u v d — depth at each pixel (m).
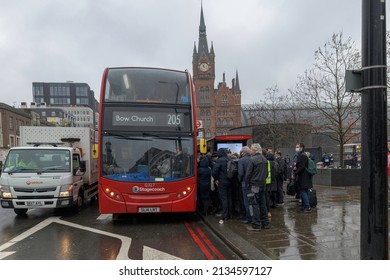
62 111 103.31
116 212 7.50
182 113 7.97
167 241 6.27
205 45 98.25
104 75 7.97
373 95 3.39
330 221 7.11
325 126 18.61
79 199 9.78
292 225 6.81
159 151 7.72
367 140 3.43
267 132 26.69
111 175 7.54
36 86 132.50
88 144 11.14
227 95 96.62
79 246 5.95
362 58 3.50
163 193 7.61
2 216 9.13
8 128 48.75
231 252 5.50
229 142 15.98
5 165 8.73
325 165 20.75
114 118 7.71
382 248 3.38
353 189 12.50
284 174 10.35
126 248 5.78
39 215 9.23
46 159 8.94
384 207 3.39
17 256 5.37
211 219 7.87
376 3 3.39
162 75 8.12
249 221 7.22
